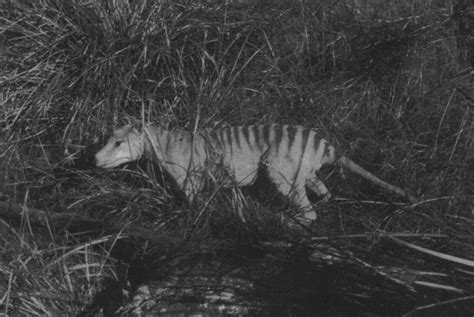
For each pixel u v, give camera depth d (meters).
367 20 6.59
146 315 4.78
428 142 5.84
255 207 5.28
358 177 5.61
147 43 5.94
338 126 5.89
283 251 4.95
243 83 6.04
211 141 5.51
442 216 5.27
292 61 6.23
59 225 5.20
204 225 5.16
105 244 5.14
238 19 6.31
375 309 4.70
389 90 6.22
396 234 4.89
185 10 6.14
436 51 6.38
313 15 6.52
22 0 6.16
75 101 5.88
